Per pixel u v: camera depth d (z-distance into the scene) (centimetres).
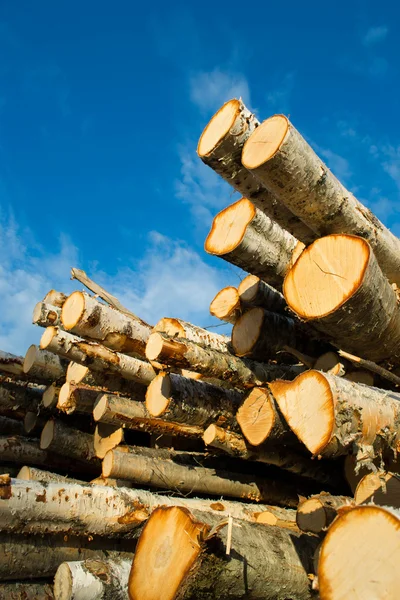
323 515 353
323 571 217
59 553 379
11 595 362
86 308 495
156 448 541
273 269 437
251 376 458
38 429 652
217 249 427
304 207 346
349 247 332
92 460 596
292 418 321
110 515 378
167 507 294
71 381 561
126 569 357
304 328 468
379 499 325
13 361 629
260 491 484
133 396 577
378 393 343
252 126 353
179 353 425
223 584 283
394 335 379
